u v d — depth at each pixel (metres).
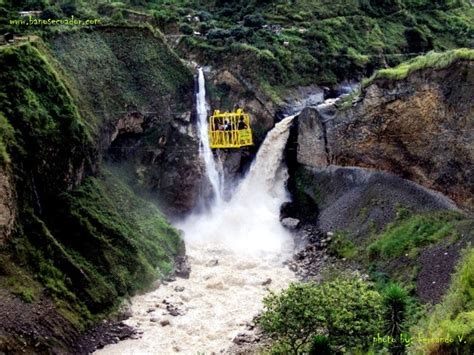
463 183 41.97
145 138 53.81
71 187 43.44
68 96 44.38
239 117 60.09
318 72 68.69
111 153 51.34
